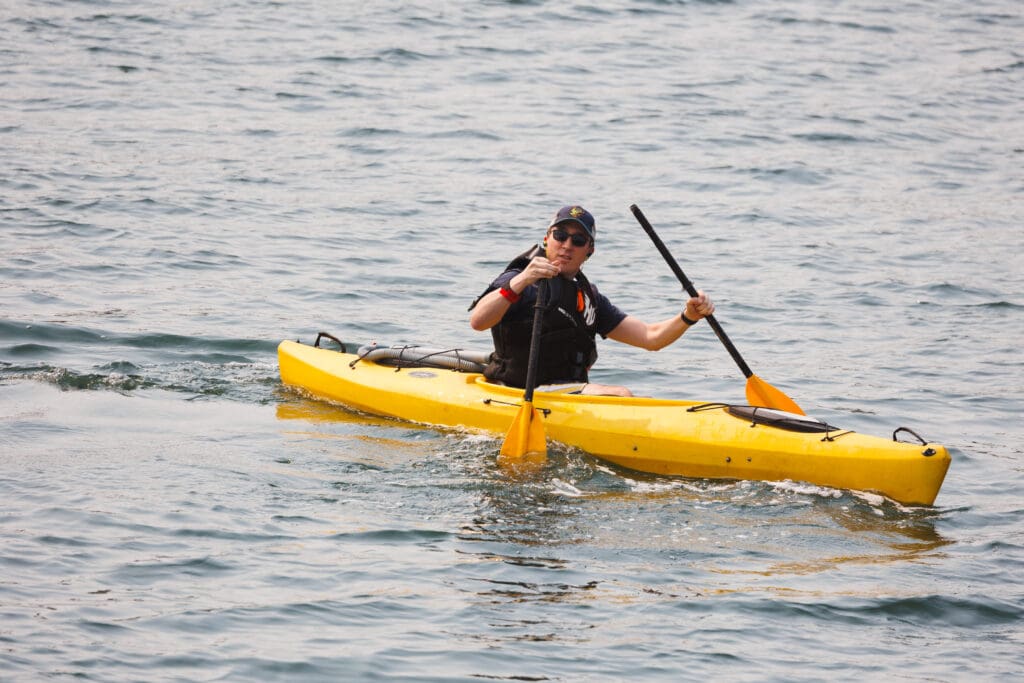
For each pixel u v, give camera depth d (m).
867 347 24.05
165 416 18.09
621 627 11.61
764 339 24.38
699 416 16.91
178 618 11.19
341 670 10.51
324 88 46.94
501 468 16.22
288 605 11.60
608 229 32.50
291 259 28.53
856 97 50.59
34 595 11.42
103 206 31.70
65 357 21.02
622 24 60.84
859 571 13.20
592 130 43.22
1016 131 46.94
